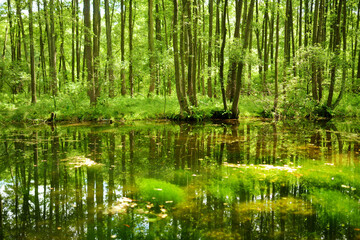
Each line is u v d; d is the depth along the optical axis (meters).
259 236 2.69
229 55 12.99
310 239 2.62
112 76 16.23
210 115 14.26
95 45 16.03
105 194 3.83
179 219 3.08
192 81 14.86
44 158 5.97
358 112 15.16
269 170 4.93
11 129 11.13
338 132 9.63
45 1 15.16
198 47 19.64
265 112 15.34
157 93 20.73
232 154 6.25
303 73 14.91
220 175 4.66
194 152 6.50
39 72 20.30
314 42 14.65
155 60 16.09
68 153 6.45
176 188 4.04
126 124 12.84
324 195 3.71
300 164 5.33
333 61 13.65
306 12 18.09
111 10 22.05
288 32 19.17
